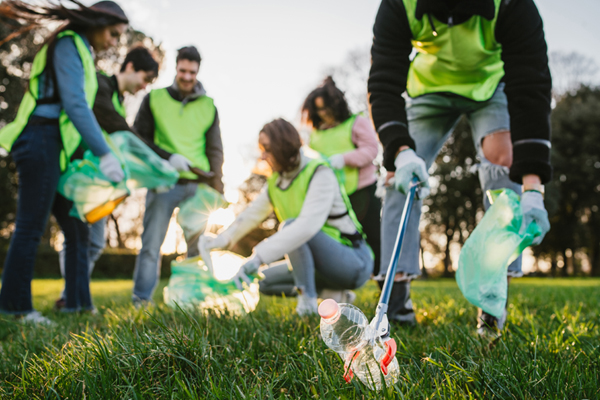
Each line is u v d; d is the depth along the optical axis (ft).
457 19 7.30
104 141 10.19
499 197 6.06
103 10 10.28
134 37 51.62
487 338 6.09
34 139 9.86
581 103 102.58
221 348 5.55
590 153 101.40
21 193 9.85
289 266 11.41
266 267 12.66
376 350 4.23
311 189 9.94
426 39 7.73
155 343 5.18
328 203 9.92
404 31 7.72
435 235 108.47
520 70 7.13
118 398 4.30
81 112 9.93
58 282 42.70
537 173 6.75
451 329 6.81
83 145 11.71
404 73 7.77
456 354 5.46
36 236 9.78
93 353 5.05
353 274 10.91
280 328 6.83
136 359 4.83
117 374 4.67
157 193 13.44
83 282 11.41
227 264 9.87
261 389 4.40
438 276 113.29
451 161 90.94
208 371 4.83
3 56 55.88
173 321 7.37
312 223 9.61
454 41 7.59
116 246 98.12
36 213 9.77
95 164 10.59
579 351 5.42
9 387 4.81
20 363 5.46
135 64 13.16
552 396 4.16
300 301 10.24
